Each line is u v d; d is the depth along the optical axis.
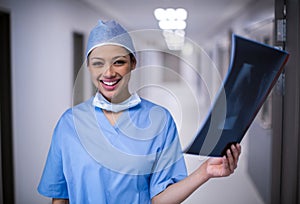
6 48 1.75
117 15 2.59
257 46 0.46
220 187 1.94
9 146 1.78
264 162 1.68
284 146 1.43
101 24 0.69
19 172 1.83
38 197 1.91
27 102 1.89
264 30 1.69
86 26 2.53
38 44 1.98
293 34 1.37
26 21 1.86
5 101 1.77
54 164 0.74
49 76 2.10
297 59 1.37
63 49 2.26
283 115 1.43
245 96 0.50
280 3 1.38
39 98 2.00
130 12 2.47
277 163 1.45
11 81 1.76
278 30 1.38
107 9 2.60
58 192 0.76
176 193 0.66
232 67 0.46
